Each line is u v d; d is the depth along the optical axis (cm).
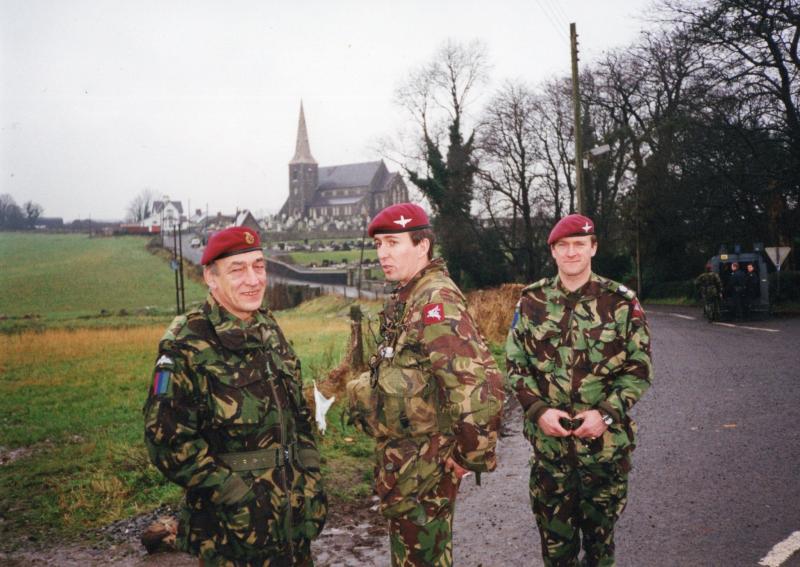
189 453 229
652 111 3522
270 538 236
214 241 245
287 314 4278
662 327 1655
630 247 3619
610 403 286
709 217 2772
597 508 300
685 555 358
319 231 11562
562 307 305
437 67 4353
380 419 253
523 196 4106
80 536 424
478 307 1376
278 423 245
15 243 10256
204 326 242
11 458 683
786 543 364
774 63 2267
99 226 14475
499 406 239
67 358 1697
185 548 243
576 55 2478
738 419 642
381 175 16288
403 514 249
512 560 365
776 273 2102
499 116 4069
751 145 2366
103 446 697
